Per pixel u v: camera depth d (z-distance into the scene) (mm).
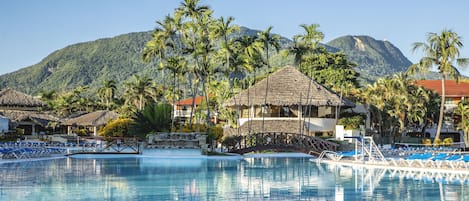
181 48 60750
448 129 76312
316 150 46031
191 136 44875
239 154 46531
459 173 30047
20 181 24734
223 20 58125
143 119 50031
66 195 20328
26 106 87062
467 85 87875
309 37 67688
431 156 33969
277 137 47406
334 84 76062
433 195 20938
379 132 65312
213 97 89500
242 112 62531
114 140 50562
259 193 21438
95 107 116375
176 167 33531
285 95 59344
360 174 29656
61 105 110750
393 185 24250
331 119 60375
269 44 65938
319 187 23469
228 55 58531
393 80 68938
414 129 77812
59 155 43594
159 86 115000
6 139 56500
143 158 42188
